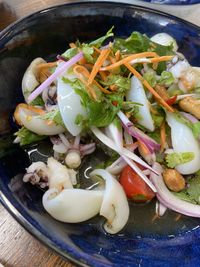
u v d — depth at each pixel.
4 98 0.22
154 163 0.21
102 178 0.21
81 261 0.16
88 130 0.22
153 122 0.21
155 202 0.21
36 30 0.23
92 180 0.21
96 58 0.22
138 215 0.20
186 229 0.20
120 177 0.21
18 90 0.23
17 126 0.22
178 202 0.21
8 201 0.17
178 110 0.23
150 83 0.22
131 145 0.21
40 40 0.24
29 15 0.23
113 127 0.21
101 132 0.21
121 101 0.21
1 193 0.17
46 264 0.17
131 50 0.23
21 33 0.22
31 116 0.21
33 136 0.21
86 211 0.19
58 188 0.19
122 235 0.19
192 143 0.21
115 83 0.21
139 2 0.29
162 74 0.23
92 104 0.20
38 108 0.22
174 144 0.22
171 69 0.23
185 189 0.21
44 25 0.24
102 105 0.21
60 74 0.21
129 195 0.20
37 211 0.18
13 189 0.18
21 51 0.23
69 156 0.21
